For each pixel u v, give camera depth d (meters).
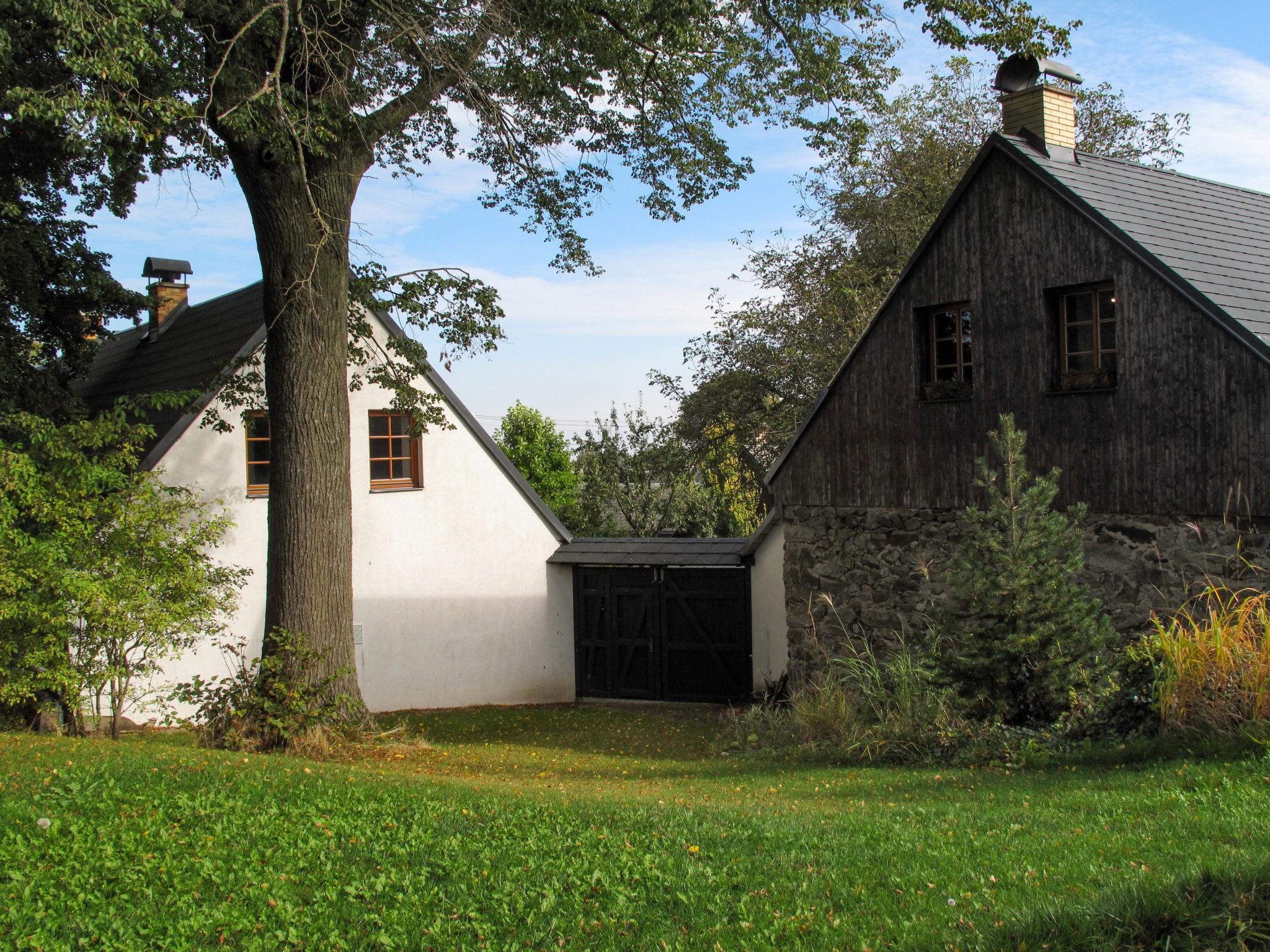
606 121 14.09
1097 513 12.34
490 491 18.58
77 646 11.14
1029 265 12.95
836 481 15.44
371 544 17.41
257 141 10.85
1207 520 11.31
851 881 5.39
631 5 12.41
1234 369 10.95
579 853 6.10
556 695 19.09
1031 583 9.61
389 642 17.55
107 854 5.85
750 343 28.56
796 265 28.47
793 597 16.16
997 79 13.88
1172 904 4.27
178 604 11.13
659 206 15.05
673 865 5.79
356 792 7.62
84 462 11.06
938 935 4.48
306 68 10.74
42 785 7.23
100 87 9.69
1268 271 12.95
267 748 10.91
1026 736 9.38
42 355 16.48
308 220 11.56
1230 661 8.41
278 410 11.78
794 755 10.91
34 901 5.18
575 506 32.62
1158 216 13.06
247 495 16.12
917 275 14.28
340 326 12.00
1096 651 9.67
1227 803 6.34
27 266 14.90
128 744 9.59
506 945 4.79
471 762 11.32
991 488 10.16
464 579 18.28
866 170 27.53
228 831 6.42
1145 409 11.82
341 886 5.53
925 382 14.31
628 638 18.67
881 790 8.47
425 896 5.37
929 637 12.37
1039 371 12.88
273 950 4.77
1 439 13.30
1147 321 11.77
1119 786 7.38
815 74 13.24
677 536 29.22
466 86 11.93
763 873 5.62
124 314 17.14
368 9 11.55
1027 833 6.15
